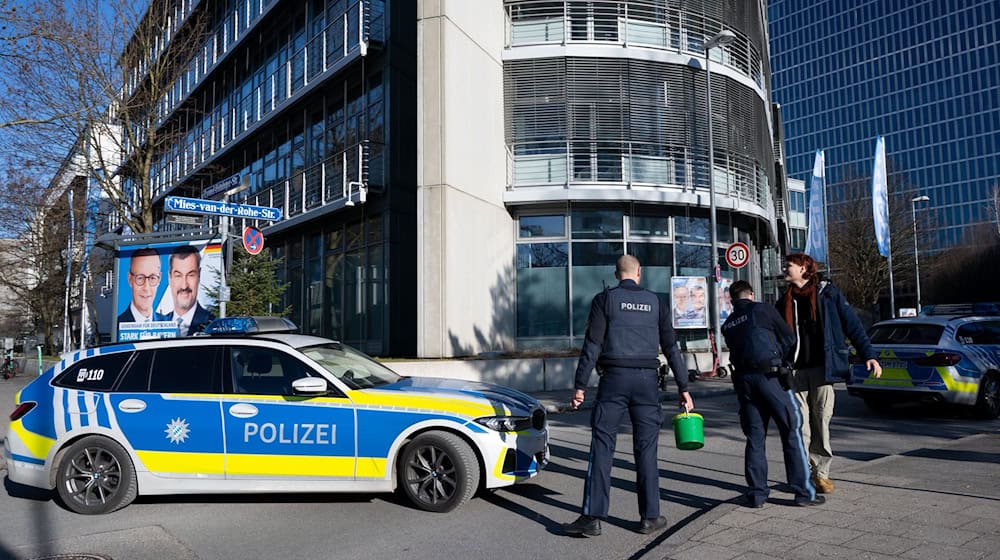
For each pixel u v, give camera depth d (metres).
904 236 39.22
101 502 5.98
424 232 16.08
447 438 5.75
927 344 10.34
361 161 17.94
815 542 4.33
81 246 29.34
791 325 5.66
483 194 17.98
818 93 95.94
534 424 6.11
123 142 19.14
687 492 6.29
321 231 21.20
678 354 5.00
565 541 4.92
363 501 6.23
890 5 90.12
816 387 5.61
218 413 5.93
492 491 6.48
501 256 18.92
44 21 12.26
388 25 18.27
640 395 4.86
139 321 13.73
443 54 16.38
